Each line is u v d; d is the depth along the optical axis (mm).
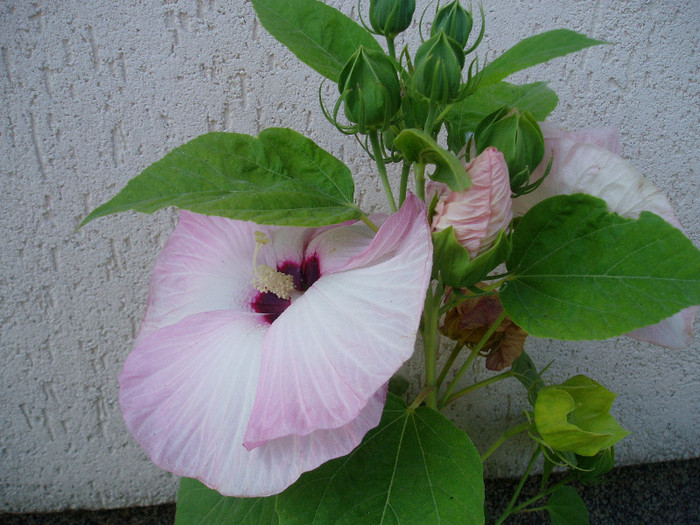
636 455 700
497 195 295
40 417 625
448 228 301
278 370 319
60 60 509
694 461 710
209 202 338
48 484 658
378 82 314
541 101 441
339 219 354
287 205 353
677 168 590
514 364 508
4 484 649
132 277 587
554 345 631
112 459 655
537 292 343
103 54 512
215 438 337
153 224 568
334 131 558
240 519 448
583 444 361
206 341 364
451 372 646
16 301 577
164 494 675
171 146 549
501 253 321
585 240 337
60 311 588
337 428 321
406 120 377
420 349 631
